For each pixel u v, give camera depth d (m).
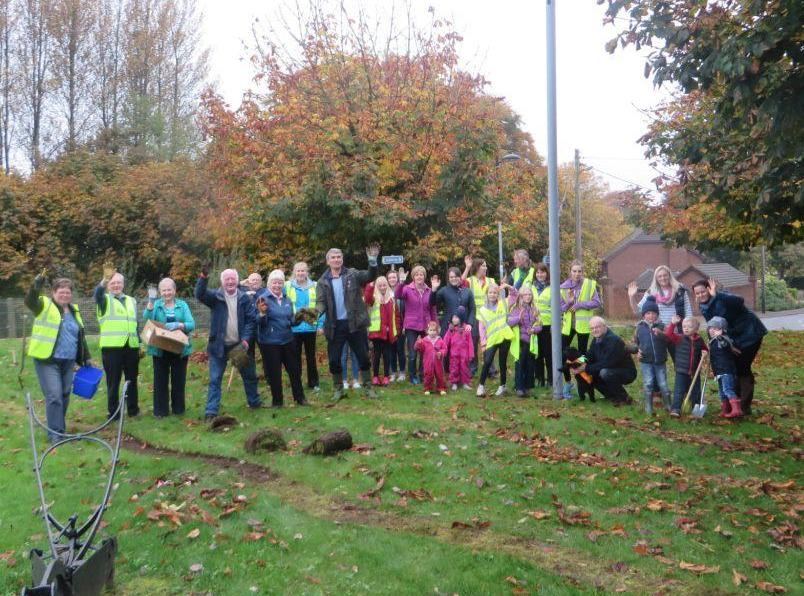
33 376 13.49
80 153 38.41
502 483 7.09
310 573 5.16
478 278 13.09
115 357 10.22
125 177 35.28
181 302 10.76
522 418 9.41
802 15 8.01
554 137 10.74
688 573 5.39
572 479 7.24
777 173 9.69
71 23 41.44
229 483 6.99
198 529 5.79
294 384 10.41
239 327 10.10
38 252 31.28
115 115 43.16
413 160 17.48
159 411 10.30
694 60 9.28
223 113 18.95
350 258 18.45
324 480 7.12
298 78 18.38
